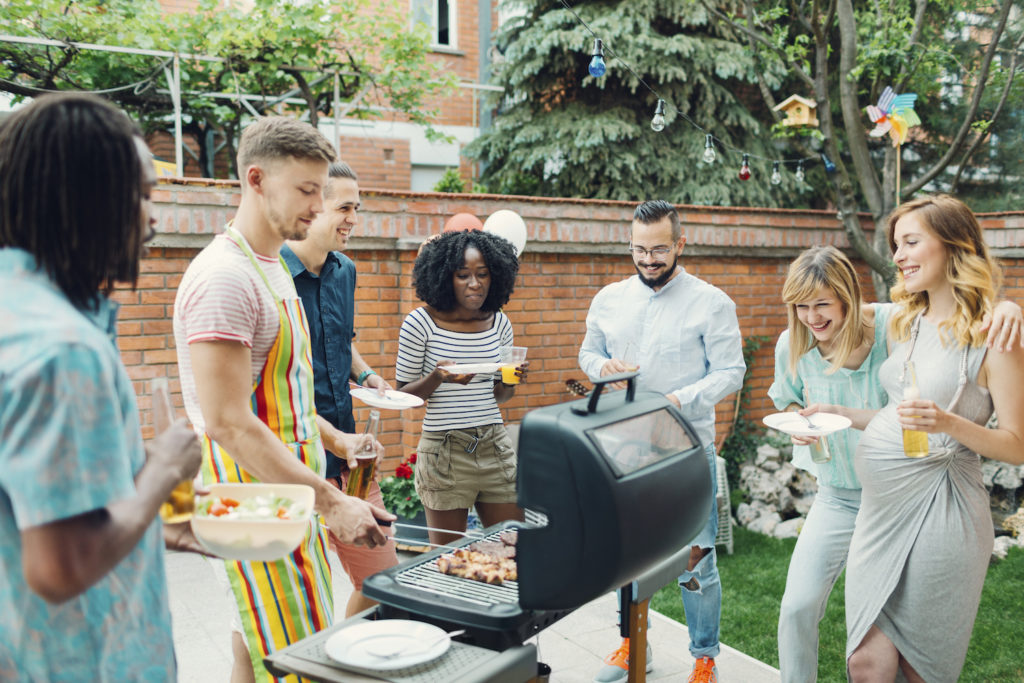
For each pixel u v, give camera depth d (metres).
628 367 2.75
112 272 1.18
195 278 1.86
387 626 1.60
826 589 2.54
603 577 1.51
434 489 3.02
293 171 1.89
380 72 7.23
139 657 1.26
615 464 1.53
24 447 1.02
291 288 2.04
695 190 8.02
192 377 1.97
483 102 9.59
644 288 3.18
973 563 2.22
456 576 1.77
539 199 5.27
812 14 5.89
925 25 7.27
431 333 3.11
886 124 5.05
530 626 1.63
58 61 6.59
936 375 2.25
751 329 6.21
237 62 6.69
